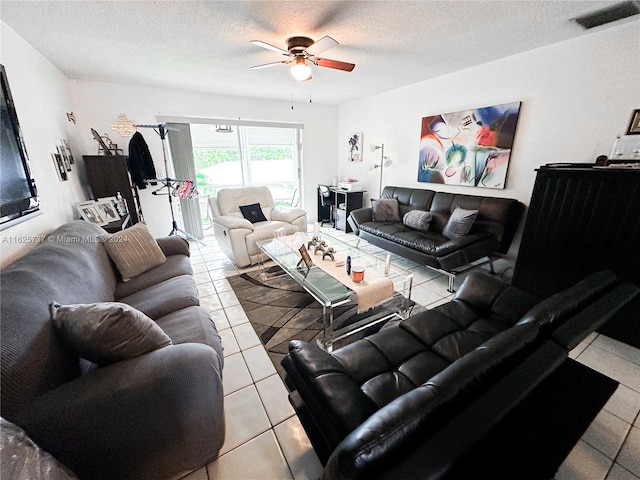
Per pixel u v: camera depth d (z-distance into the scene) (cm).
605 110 220
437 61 282
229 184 533
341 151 544
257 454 123
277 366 176
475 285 174
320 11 179
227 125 448
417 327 149
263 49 239
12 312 92
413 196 379
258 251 331
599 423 132
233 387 159
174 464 102
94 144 346
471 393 70
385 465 53
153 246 226
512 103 272
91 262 170
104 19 183
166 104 384
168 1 164
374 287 194
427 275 309
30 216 172
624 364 171
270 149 536
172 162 411
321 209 548
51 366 95
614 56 210
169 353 100
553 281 225
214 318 229
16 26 186
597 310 100
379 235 342
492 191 307
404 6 175
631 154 198
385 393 109
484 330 146
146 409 90
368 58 270
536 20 196
